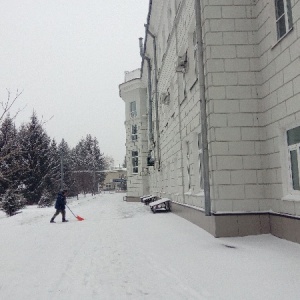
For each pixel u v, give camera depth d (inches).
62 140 3211.1
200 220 390.6
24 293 176.9
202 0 354.0
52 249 302.5
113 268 224.5
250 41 340.2
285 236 289.0
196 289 173.5
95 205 1032.2
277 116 302.2
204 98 346.0
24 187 1247.5
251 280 184.5
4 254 283.6
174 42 561.3
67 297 168.1
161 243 310.0
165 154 735.1
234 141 330.3
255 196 325.1
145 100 1221.7
